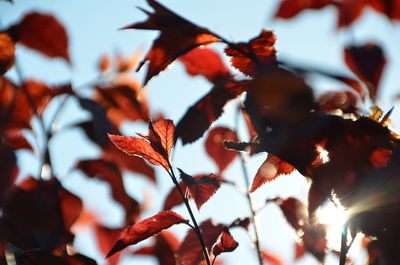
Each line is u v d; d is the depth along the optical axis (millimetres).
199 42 1001
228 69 1073
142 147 1000
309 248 1062
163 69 1004
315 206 933
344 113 946
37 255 1047
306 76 897
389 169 929
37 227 1115
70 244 1150
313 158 934
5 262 1047
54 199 1146
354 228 947
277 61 936
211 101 979
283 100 932
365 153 932
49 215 1128
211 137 1162
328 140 935
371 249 954
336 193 933
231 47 991
